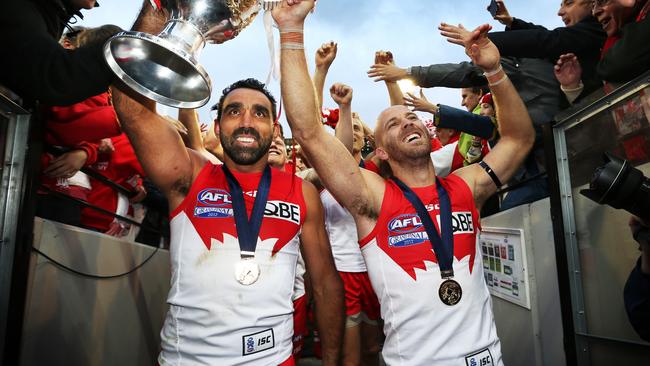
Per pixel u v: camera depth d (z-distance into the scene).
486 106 2.83
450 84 2.96
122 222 2.63
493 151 2.17
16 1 1.32
